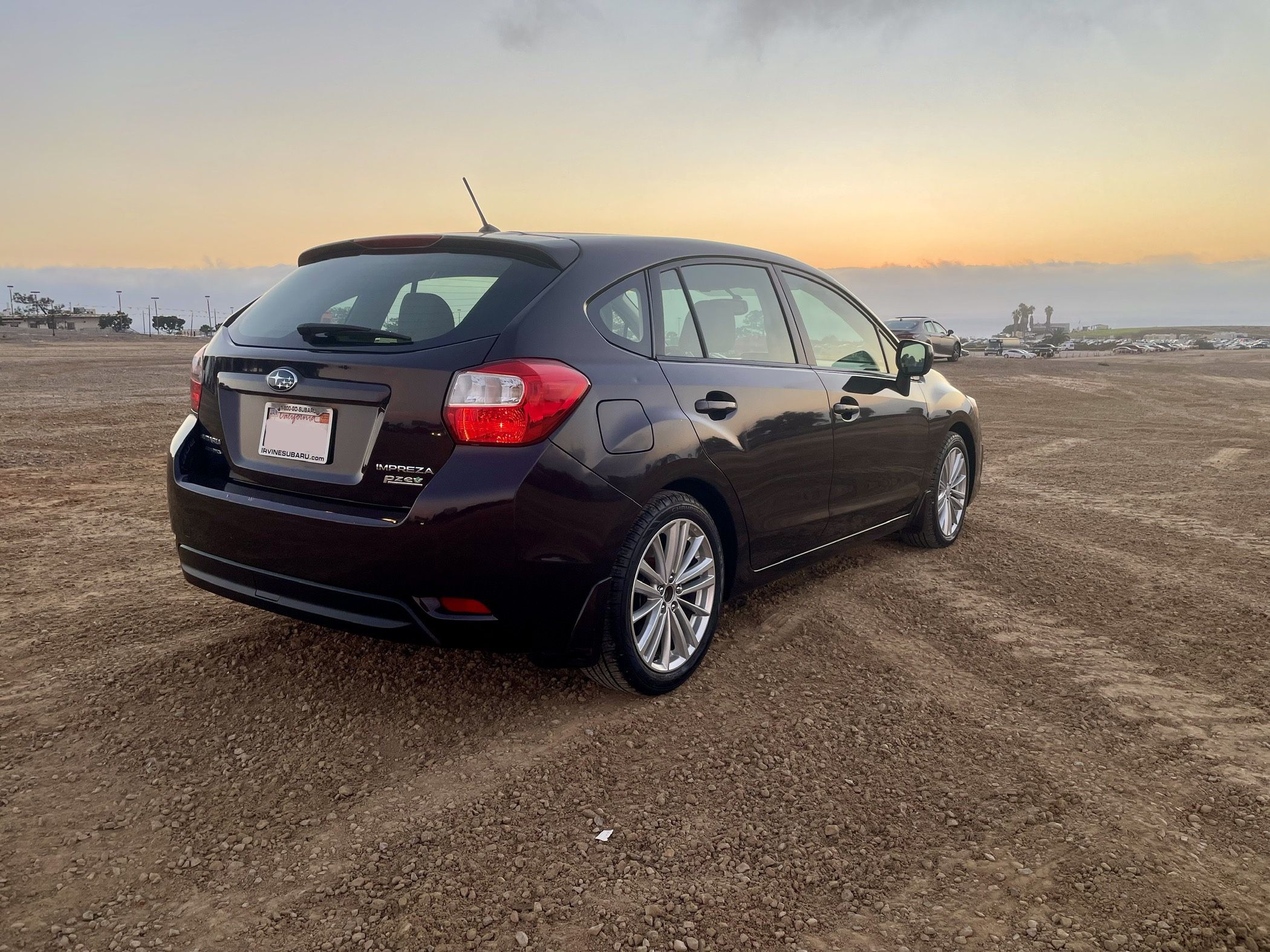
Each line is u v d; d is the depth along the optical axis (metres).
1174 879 2.07
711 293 3.39
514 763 2.57
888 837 2.24
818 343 3.93
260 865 2.10
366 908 1.95
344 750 2.63
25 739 2.65
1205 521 5.88
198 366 3.14
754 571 3.46
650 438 2.82
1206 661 3.43
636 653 2.87
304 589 2.71
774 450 3.40
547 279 2.79
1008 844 2.22
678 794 2.43
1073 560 4.85
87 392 13.30
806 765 2.59
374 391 2.58
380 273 2.96
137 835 2.21
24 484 6.22
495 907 1.96
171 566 4.37
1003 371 28.69
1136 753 2.69
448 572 2.51
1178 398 17.67
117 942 1.83
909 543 4.99
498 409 2.50
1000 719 2.91
